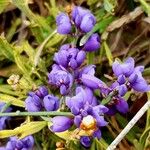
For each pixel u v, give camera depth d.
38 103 0.21
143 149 0.22
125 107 0.20
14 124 0.25
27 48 0.26
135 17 0.26
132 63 0.20
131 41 0.27
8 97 0.23
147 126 0.23
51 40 0.26
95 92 0.23
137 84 0.20
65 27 0.22
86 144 0.20
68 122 0.19
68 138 0.21
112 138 0.24
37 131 0.22
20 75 0.26
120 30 0.27
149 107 0.22
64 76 0.20
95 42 0.22
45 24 0.27
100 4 0.27
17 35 0.29
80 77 0.21
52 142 0.24
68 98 0.19
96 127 0.18
